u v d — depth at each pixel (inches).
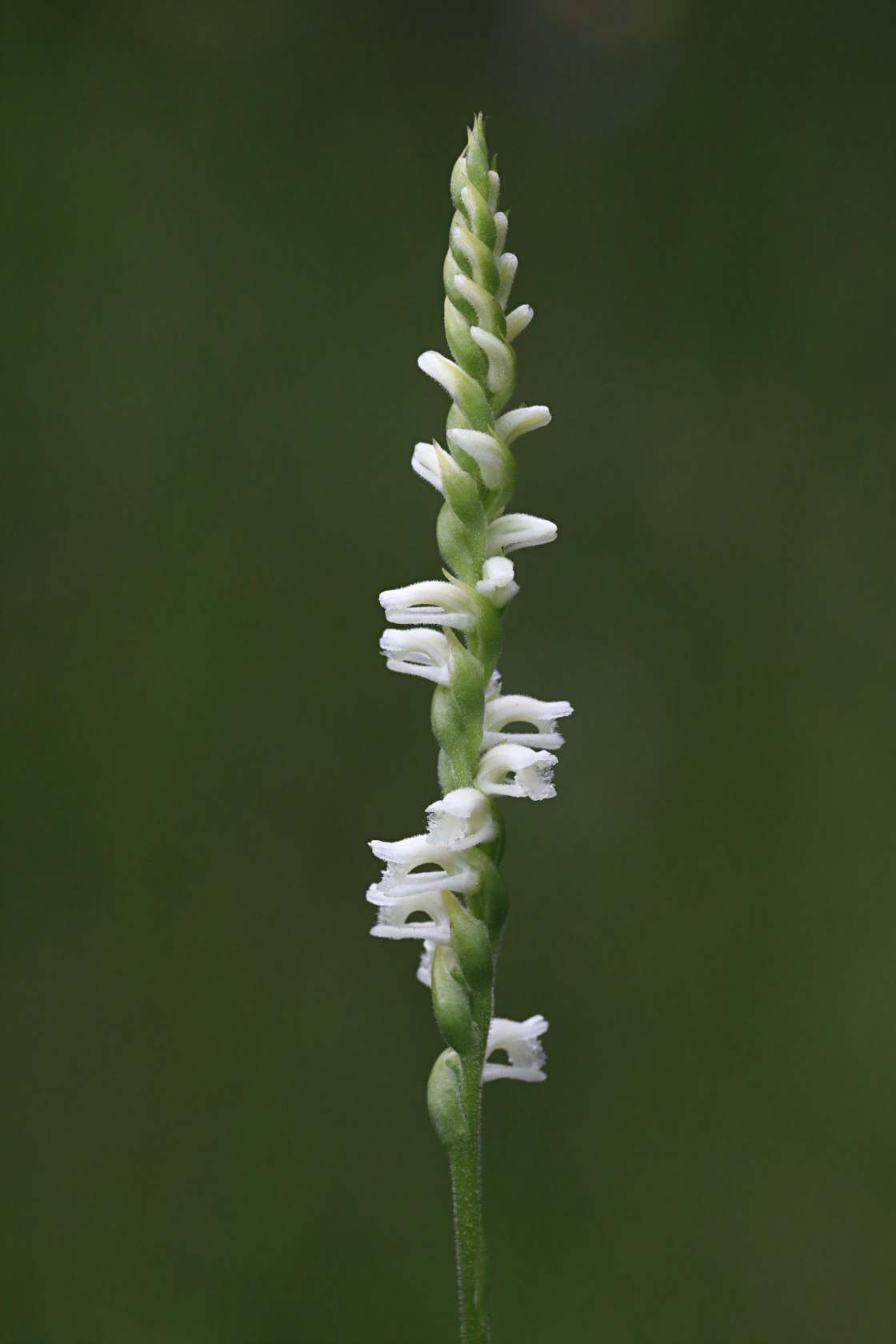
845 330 18.5
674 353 18.6
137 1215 16.7
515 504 18.3
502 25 18.3
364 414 18.1
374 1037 17.4
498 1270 16.8
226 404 17.9
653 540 18.5
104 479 17.8
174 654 17.7
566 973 17.8
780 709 18.4
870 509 18.3
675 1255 17.1
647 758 18.3
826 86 18.5
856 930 18.0
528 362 18.3
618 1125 17.5
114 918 17.3
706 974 17.9
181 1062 17.2
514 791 12.8
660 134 18.5
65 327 17.7
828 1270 17.0
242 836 17.7
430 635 12.9
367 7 18.1
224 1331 16.5
